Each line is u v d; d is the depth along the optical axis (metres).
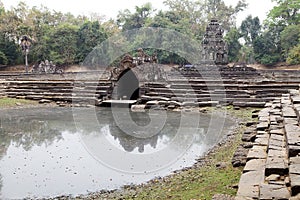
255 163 6.52
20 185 7.39
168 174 8.09
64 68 50.62
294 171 5.41
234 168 7.63
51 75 32.69
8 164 8.98
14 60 52.66
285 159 6.40
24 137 12.57
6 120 16.55
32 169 8.55
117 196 6.73
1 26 52.56
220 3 59.06
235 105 19.03
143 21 48.22
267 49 53.34
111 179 7.78
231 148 9.91
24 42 42.88
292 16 50.72
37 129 14.14
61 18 61.12
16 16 54.47
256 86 20.39
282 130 9.12
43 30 54.00
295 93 15.63
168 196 6.41
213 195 5.85
